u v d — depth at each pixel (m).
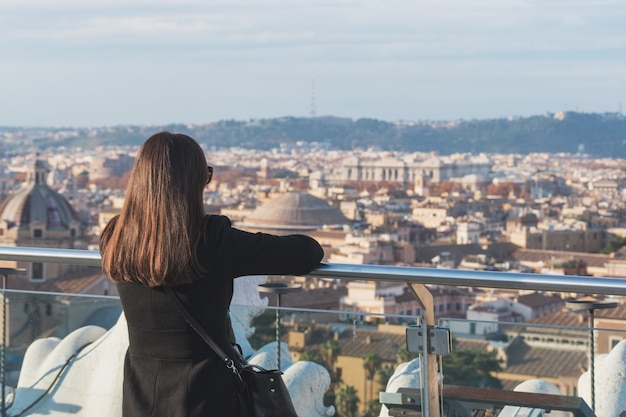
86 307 4.47
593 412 3.87
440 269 3.74
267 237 3.54
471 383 3.87
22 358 4.58
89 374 4.43
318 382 4.06
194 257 3.41
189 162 3.52
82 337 4.47
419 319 3.87
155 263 3.38
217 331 3.46
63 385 4.47
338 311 4.05
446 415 3.90
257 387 3.43
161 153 3.50
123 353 4.32
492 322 3.85
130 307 3.49
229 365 3.42
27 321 4.58
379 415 3.96
